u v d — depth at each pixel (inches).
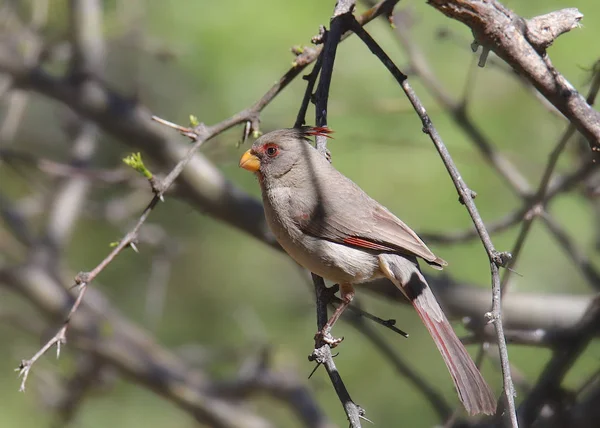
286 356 488.4
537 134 483.8
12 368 522.9
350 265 312.3
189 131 288.8
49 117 566.9
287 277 538.3
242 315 508.7
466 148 463.5
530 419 319.6
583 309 377.7
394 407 495.5
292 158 322.0
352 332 511.5
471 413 264.1
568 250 386.6
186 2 476.1
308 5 468.8
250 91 470.0
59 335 248.1
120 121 426.9
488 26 279.7
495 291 222.5
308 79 299.3
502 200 466.6
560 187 371.9
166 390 461.1
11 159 454.0
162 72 510.3
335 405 508.1
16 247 505.4
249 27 467.2
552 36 285.3
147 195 502.3
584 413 330.0
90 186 494.6
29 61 433.1
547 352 448.1
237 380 463.8
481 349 334.6
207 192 408.5
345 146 469.7
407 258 312.8
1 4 504.1
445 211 463.8
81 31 440.8
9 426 505.4
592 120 292.0
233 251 543.8
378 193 466.9
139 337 473.7
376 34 476.4
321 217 313.1
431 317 299.7
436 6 278.2
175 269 542.0
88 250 552.7
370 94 471.5
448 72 491.2
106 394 490.9
